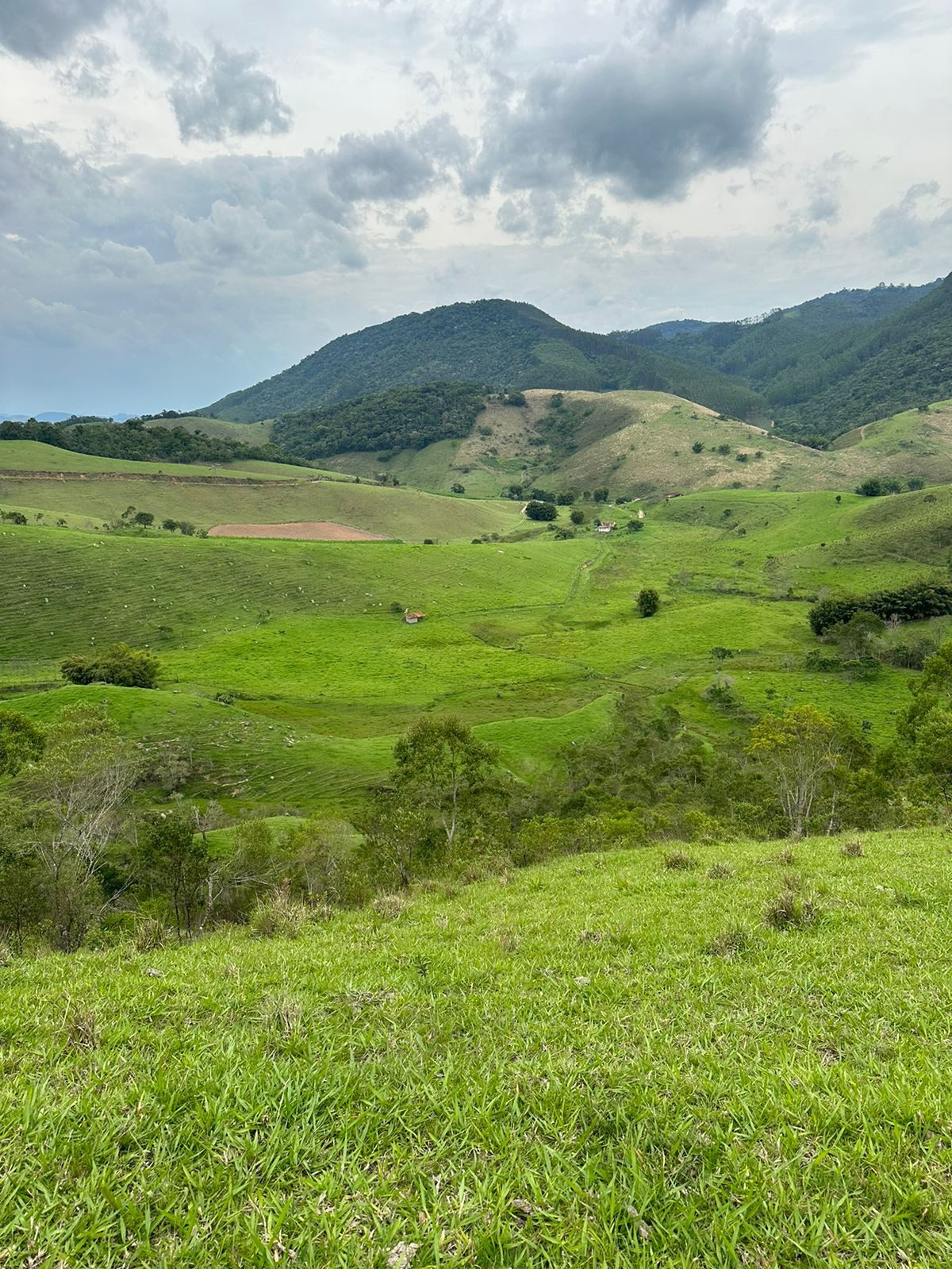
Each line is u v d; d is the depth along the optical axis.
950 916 9.96
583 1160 3.83
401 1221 3.28
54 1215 3.32
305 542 184.50
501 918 11.77
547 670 119.00
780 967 7.72
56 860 29.39
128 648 106.94
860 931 9.21
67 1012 6.30
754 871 14.72
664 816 37.88
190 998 6.82
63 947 24.58
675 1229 3.28
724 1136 4.00
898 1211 3.36
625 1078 4.76
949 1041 5.63
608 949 8.88
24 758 56.69
